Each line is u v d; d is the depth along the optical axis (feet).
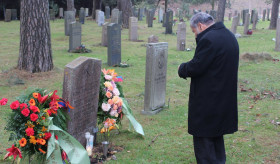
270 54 42.16
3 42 55.21
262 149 14.89
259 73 33.17
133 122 15.81
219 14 71.51
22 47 29.94
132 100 23.86
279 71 33.91
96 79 13.97
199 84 11.16
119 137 16.47
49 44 30.78
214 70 10.91
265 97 24.34
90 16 122.42
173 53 46.85
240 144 15.49
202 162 11.56
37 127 11.33
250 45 53.93
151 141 16.01
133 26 58.44
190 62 11.05
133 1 125.80
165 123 18.71
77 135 13.42
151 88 20.10
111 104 14.44
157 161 13.74
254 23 78.95
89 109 13.98
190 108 11.53
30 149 11.67
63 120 12.51
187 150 14.92
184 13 123.03
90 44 53.93
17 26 82.38
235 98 11.47
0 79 27.73
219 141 12.25
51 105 11.61
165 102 23.52
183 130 17.61
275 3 78.74
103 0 123.75
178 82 29.60
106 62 38.47
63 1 117.70
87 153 12.14
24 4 29.40
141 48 50.80
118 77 16.01
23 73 29.40
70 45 45.65
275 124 18.16
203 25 11.25
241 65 37.01
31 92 12.03
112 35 35.65
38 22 29.58
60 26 81.66
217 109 11.06
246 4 172.76
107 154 14.21
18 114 11.21
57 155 11.44
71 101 12.62
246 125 18.20
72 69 12.34
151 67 19.80
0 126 17.47
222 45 10.84
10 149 11.00
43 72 30.30
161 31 74.43
